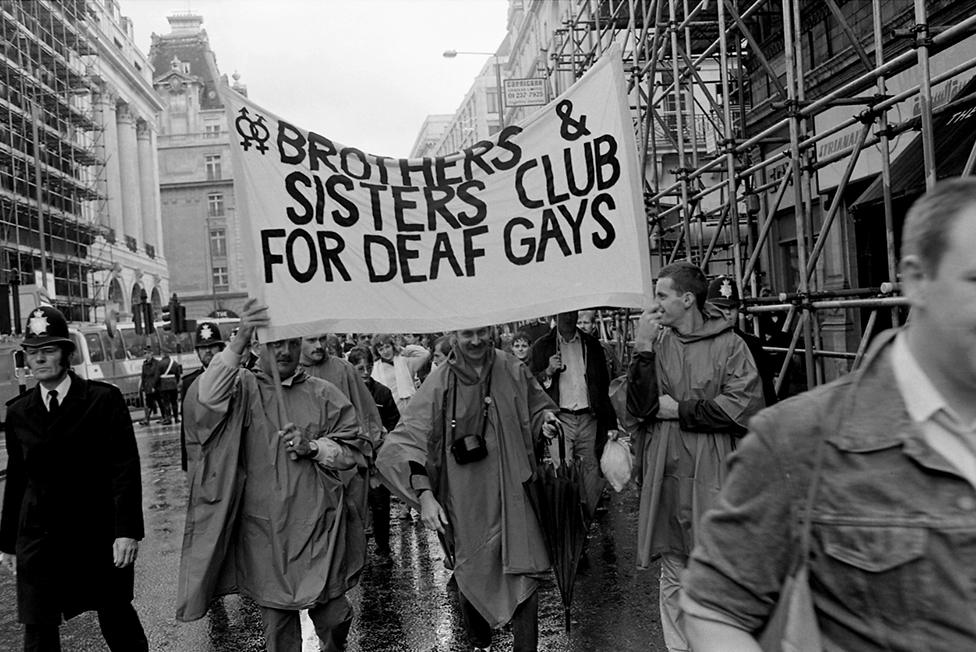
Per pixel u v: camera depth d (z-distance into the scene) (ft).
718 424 12.92
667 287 13.46
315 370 21.49
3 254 106.73
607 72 15.24
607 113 15.23
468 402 13.91
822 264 37.35
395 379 32.45
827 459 4.80
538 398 14.62
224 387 13.07
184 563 13.28
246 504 13.53
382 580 21.53
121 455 13.85
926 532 4.48
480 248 15.48
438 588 20.56
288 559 13.33
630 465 15.89
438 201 15.51
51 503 13.37
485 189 15.60
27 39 116.98
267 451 13.62
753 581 5.02
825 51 35.96
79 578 13.50
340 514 13.91
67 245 127.13
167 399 77.05
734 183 25.17
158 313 180.45
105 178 151.94
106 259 150.10
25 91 115.85
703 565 5.21
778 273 42.52
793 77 21.88
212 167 255.29
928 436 4.59
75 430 13.52
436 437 13.98
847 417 4.83
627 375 14.30
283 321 14.44
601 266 15.23
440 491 14.03
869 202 28.68
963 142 22.53
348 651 16.53
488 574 13.57
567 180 15.40
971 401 4.59
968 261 4.38
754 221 42.50
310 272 14.84
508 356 14.61
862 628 4.70
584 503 14.05
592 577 20.44
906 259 4.71
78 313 130.82
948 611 4.44
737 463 5.16
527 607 13.65
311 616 14.08
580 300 15.19
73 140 138.92
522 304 15.25
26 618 13.16
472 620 14.15
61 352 13.66
